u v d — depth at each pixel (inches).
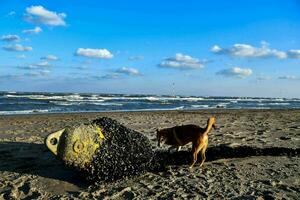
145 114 576.7
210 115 569.6
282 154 210.7
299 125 390.9
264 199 134.0
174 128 189.3
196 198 134.3
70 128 151.1
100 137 153.6
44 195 139.7
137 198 135.0
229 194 138.7
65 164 148.5
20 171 172.2
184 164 186.1
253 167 179.8
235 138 267.9
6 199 135.3
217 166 181.6
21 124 385.7
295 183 154.3
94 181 151.9
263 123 411.5
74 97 1428.4
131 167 157.6
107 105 1005.2
